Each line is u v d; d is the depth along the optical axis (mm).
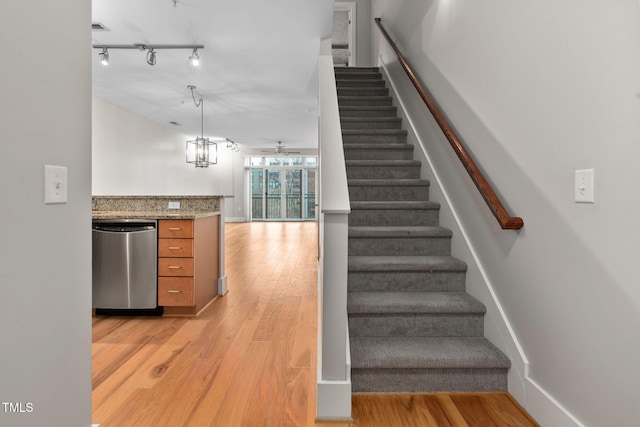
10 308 943
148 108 6281
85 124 1251
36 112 1022
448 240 2551
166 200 3660
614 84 1144
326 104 2383
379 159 3500
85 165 1256
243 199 12070
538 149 1559
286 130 8617
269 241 7398
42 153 1047
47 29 1063
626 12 1094
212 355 2254
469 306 2010
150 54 3855
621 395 1150
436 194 2867
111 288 3002
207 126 8125
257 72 4500
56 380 1122
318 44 3666
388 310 2008
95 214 3223
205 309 3191
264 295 3604
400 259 2387
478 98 2166
